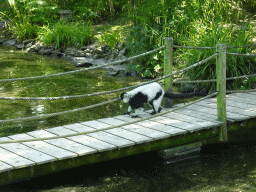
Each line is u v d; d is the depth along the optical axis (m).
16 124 7.86
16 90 9.30
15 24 14.97
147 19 10.31
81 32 12.60
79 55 11.94
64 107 8.50
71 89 9.38
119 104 8.69
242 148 7.41
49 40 13.08
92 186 6.51
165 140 6.94
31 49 13.38
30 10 14.54
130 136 6.88
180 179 6.66
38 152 6.54
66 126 7.22
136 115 7.46
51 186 6.49
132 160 7.05
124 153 6.76
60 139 6.86
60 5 16.06
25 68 10.88
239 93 8.51
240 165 6.96
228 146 7.46
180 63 9.72
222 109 7.21
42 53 12.95
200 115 7.51
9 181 6.30
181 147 7.05
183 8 10.28
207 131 7.18
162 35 10.05
